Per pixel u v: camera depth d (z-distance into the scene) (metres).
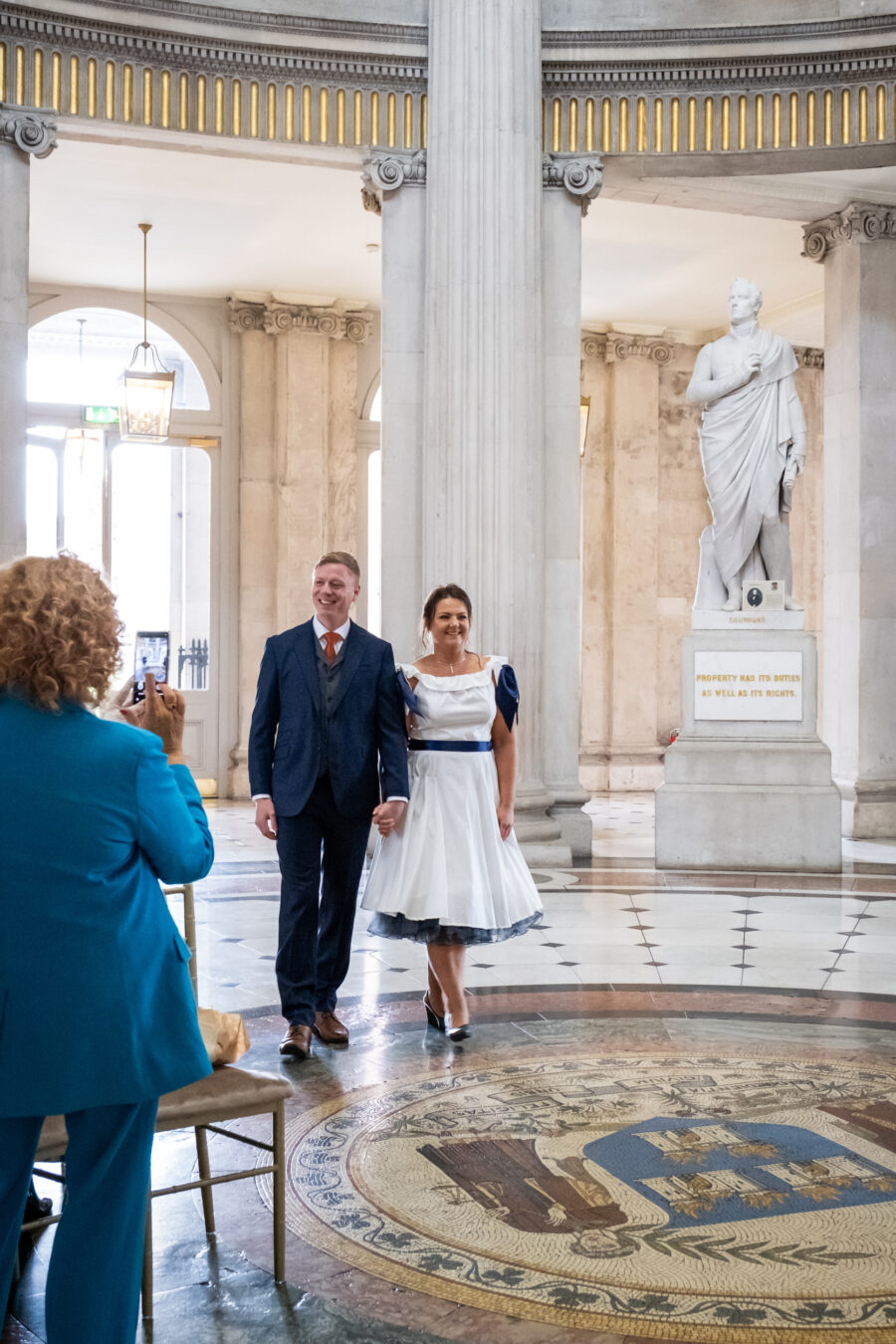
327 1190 3.81
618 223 14.33
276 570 16.78
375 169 10.64
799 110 11.02
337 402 16.97
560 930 7.86
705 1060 5.14
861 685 12.53
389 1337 2.95
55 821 2.38
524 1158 4.06
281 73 10.52
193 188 13.15
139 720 2.79
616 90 11.01
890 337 12.69
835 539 12.96
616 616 18.41
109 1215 2.47
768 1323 3.01
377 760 5.38
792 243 14.95
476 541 10.29
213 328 16.69
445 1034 5.50
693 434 18.77
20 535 9.80
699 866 10.38
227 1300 3.12
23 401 9.81
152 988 2.49
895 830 12.42
